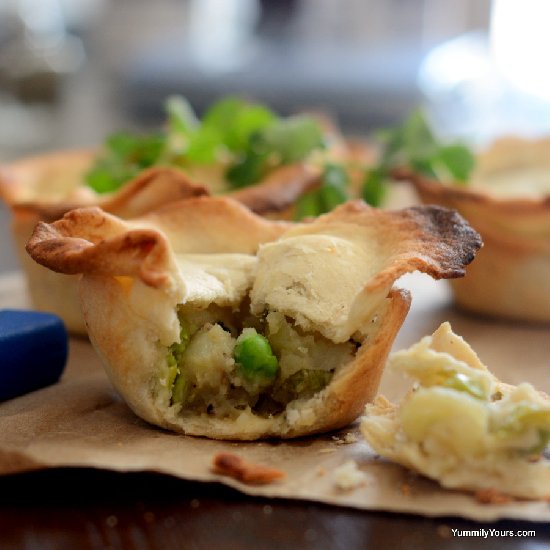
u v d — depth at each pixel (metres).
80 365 0.37
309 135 0.44
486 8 0.88
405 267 0.31
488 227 0.41
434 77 0.80
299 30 0.91
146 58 0.86
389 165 0.46
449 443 0.28
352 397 0.31
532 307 0.41
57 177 0.46
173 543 0.27
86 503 0.28
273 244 0.33
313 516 0.28
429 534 0.28
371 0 0.89
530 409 0.28
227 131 0.46
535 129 0.74
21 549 0.27
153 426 0.31
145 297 0.30
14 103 0.86
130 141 0.45
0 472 0.29
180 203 0.35
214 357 0.31
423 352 0.29
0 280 0.47
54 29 0.92
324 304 0.31
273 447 0.30
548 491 0.28
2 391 0.33
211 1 0.95
